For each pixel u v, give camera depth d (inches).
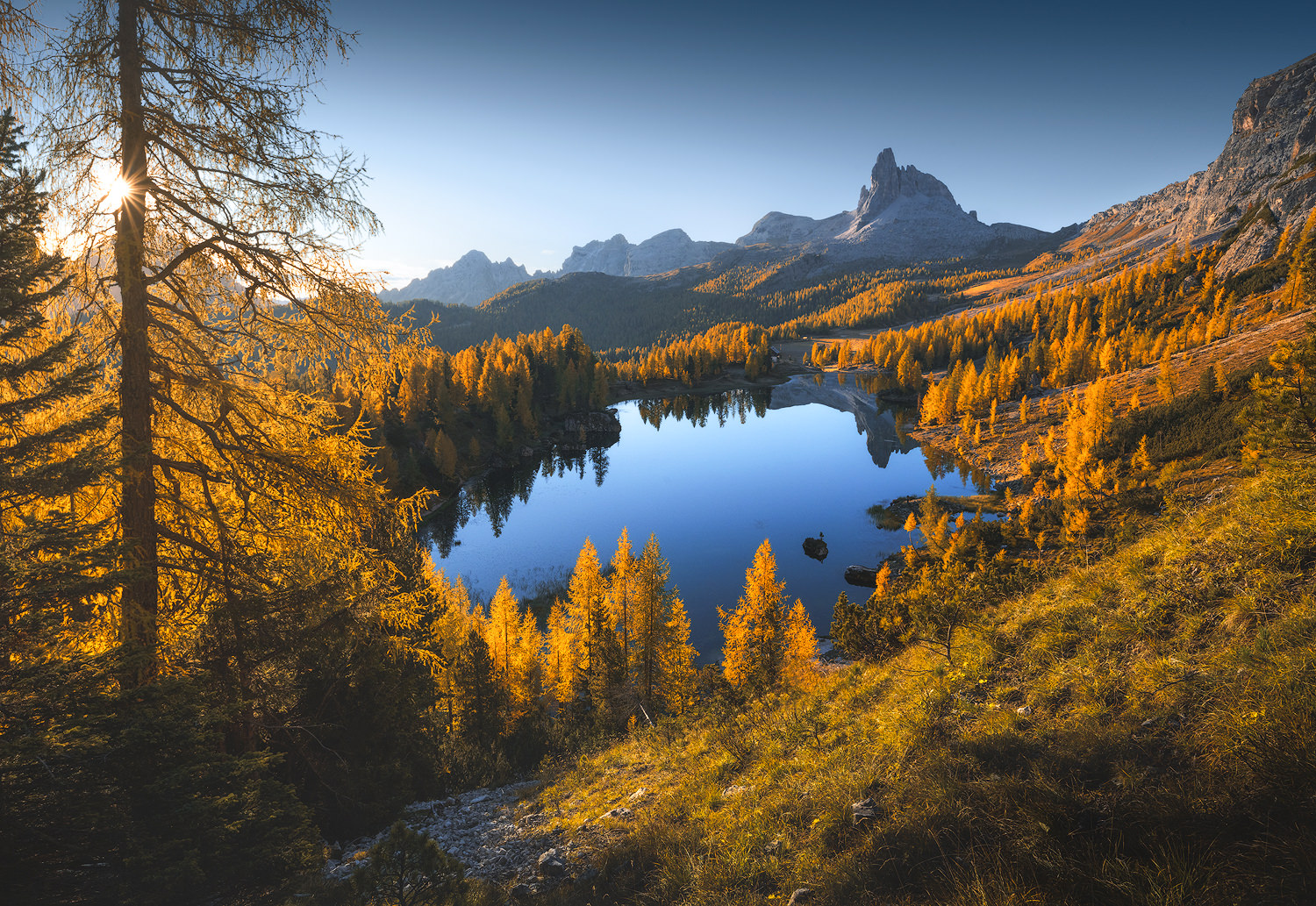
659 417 6510.8
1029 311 7298.2
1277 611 228.2
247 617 349.7
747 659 1205.7
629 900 252.5
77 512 328.8
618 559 1552.7
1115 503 1459.2
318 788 491.2
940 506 2672.2
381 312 349.1
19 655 240.1
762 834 253.1
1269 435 335.0
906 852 188.9
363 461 383.9
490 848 377.4
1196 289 5871.1
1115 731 200.2
